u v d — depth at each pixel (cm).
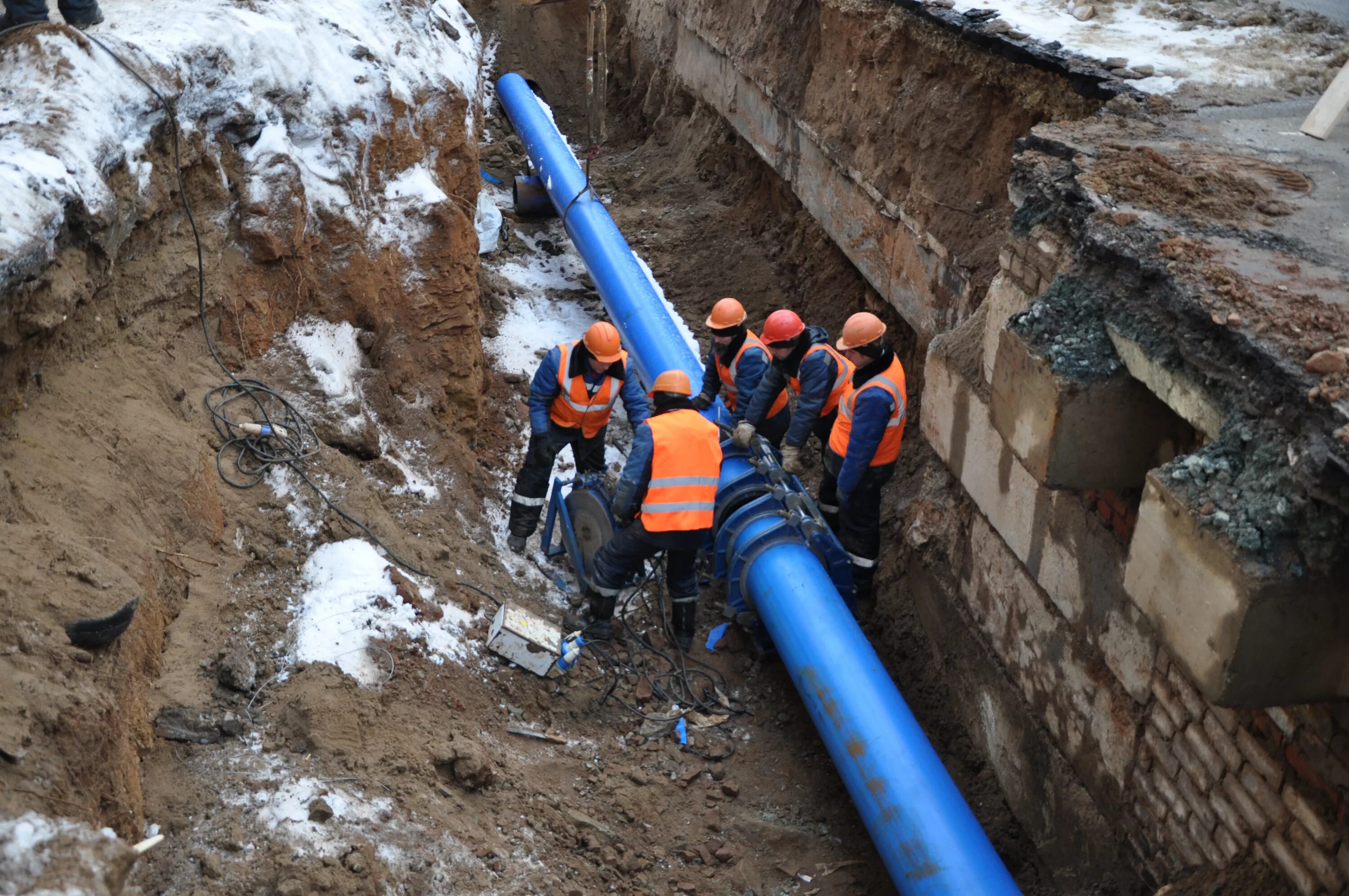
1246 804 380
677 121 1360
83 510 412
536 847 441
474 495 679
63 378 455
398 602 509
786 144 1024
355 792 405
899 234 802
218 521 494
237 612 464
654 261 1109
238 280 582
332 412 593
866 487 637
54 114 465
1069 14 714
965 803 481
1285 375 312
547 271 1052
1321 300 348
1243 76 580
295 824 378
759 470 617
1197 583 318
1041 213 472
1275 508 304
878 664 536
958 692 597
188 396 531
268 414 566
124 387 488
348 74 657
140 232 523
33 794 299
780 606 560
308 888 355
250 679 431
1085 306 413
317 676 443
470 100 809
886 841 473
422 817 412
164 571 440
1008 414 435
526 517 661
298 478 543
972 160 727
